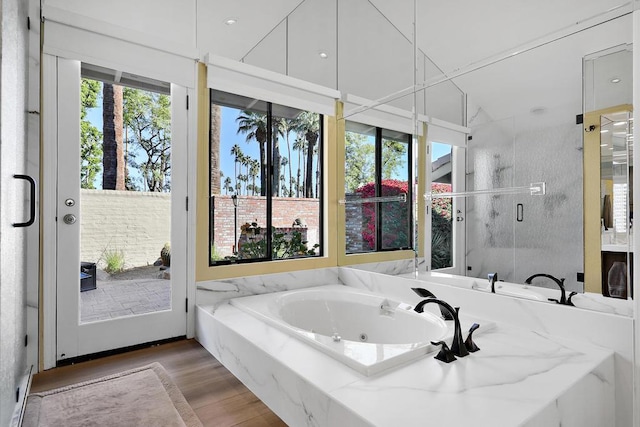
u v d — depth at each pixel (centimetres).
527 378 136
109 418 162
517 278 193
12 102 144
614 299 158
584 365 146
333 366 152
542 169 182
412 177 257
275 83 296
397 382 136
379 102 287
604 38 160
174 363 222
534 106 185
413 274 255
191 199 263
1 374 130
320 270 321
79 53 218
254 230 297
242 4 292
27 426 155
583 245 167
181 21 267
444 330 190
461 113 221
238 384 195
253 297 274
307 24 330
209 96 273
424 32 247
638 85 147
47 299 211
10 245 142
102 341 230
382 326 247
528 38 187
